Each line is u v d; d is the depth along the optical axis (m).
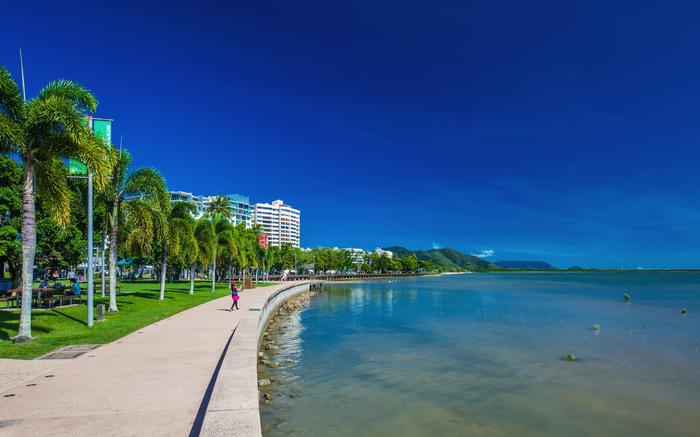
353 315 35.78
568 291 75.50
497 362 17.45
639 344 21.48
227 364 10.24
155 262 74.56
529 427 10.77
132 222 25.44
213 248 43.22
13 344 13.76
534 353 19.30
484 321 31.12
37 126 14.82
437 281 142.12
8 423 6.98
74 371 10.38
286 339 23.23
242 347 12.48
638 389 13.88
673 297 58.41
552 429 10.68
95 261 61.62
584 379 15.03
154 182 25.84
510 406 12.23
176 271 83.25
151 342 14.48
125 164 25.31
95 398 8.30
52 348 13.26
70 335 15.62
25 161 15.05
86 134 15.59
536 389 13.82
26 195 14.91
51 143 15.16
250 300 33.59
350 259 179.62
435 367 16.62
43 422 7.04
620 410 12.02
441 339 23.06
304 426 10.48
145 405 7.92
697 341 22.45
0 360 11.51
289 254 116.69
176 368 10.76
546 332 25.58
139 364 11.18
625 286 99.75
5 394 8.52
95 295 34.44
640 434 10.48
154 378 9.78
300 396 12.82
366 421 10.90
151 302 29.89
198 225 42.44
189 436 6.55
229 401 7.42
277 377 15.05
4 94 14.55
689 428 10.84
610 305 44.78
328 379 14.78
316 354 19.02
